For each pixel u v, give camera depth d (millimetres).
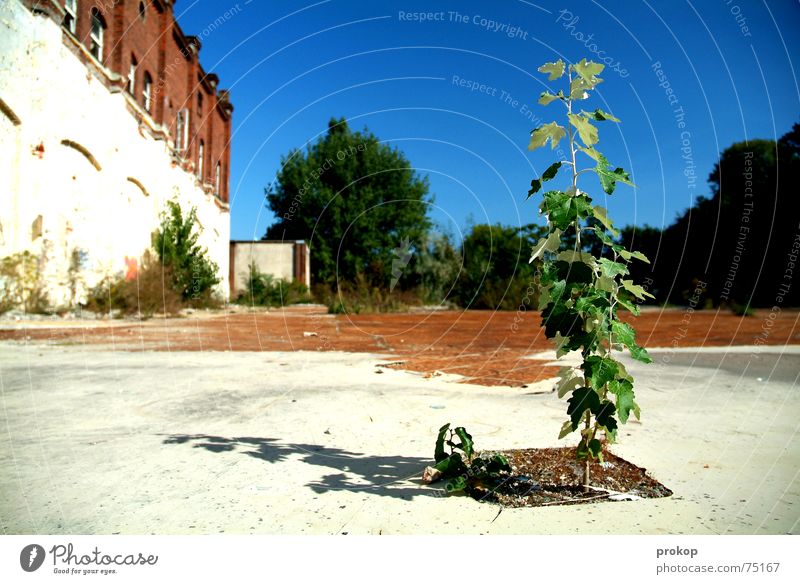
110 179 13750
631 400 1711
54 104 11117
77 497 1824
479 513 1701
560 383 1864
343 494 1867
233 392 3893
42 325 9148
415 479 2025
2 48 9617
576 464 2133
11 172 10086
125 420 3000
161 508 1736
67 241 12016
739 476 2023
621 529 1578
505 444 2467
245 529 1588
